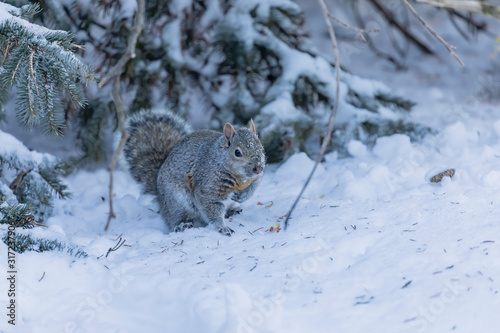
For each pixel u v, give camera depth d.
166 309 6.85
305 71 12.89
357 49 19.81
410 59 19.17
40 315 6.75
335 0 21.77
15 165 10.44
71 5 12.69
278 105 12.36
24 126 8.80
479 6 9.99
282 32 13.35
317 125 12.53
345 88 12.95
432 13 21.14
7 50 8.37
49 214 10.65
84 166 13.23
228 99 13.09
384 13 19.02
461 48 19.50
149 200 11.09
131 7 12.71
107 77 6.29
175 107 13.12
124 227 10.11
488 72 17.91
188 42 13.51
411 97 16.23
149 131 10.97
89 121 13.04
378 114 12.71
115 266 7.90
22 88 8.27
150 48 13.06
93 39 12.88
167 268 7.67
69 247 8.23
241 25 12.89
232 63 13.05
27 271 7.44
